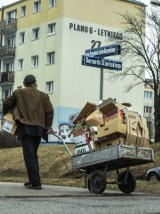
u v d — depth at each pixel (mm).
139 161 9047
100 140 9070
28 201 7078
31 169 9141
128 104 9633
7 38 60688
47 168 21094
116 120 8805
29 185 9266
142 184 11195
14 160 22875
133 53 45719
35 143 9281
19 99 9133
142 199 8188
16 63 57906
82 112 9469
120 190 9656
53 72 51719
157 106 38500
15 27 58094
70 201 7352
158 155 21234
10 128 9117
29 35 56062
